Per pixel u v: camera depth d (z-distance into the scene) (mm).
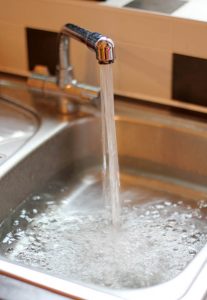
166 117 1390
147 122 1393
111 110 1239
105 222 1301
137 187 1418
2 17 1493
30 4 1445
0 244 1232
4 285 963
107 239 1249
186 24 1310
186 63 1351
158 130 1390
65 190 1394
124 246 1228
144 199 1379
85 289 948
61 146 1382
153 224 1295
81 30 1247
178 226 1288
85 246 1229
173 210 1342
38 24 1460
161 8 1354
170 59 1359
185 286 951
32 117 1429
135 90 1430
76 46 1438
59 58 1375
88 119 1407
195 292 940
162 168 1421
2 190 1248
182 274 976
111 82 1219
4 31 1509
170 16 1316
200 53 1326
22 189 1304
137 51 1382
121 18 1363
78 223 1299
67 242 1242
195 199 1372
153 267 1167
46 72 1436
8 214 1277
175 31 1326
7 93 1489
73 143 1408
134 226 1288
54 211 1332
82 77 1471
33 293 949
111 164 1270
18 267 991
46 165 1355
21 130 1386
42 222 1297
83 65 1455
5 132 1377
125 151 1442
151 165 1431
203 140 1348
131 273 1151
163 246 1227
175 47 1342
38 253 1213
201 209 1343
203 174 1377
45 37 1470
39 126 1388
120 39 1386
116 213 1290
